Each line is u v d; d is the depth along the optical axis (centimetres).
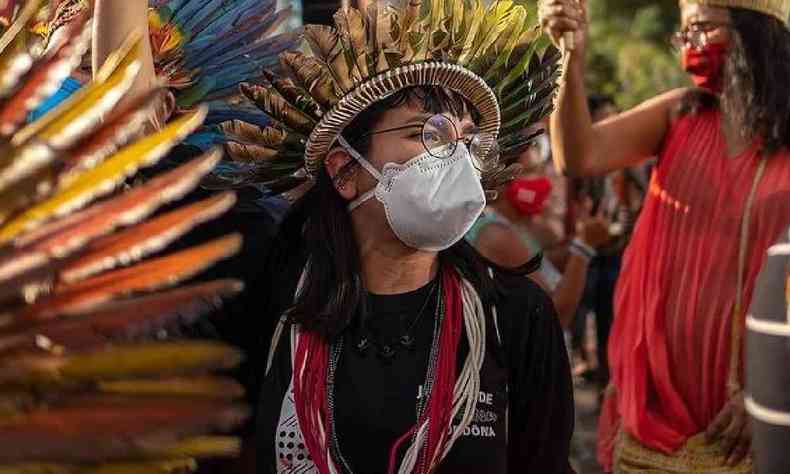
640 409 479
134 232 187
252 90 323
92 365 178
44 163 183
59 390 177
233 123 327
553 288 637
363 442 301
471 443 307
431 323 314
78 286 182
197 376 188
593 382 1155
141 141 194
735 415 460
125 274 186
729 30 481
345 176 319
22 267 174
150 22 367
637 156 515
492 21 324
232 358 188
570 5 484
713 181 474
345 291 308
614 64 2214
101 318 180
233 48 377
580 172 510
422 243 309
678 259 476
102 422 176
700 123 493
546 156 756
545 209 753
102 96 196
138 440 177
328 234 316
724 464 465
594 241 895
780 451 300
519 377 325
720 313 465
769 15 479
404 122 313
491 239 535
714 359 468
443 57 314
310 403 301
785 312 300
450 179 308
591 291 1036
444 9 320
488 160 329
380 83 312
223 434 310
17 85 195
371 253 318
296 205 329
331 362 307
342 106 314
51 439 172
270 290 325
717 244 468
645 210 494
